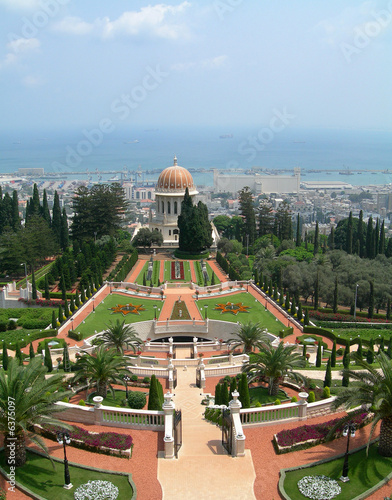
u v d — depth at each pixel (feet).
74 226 621.31
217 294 436.35
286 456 154.92
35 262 510.17
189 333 360.69
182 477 144.97
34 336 321.11
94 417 173.06
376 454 155.43
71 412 175.22
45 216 627.87
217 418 185.37
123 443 155.53
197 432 176.04
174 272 510.58
